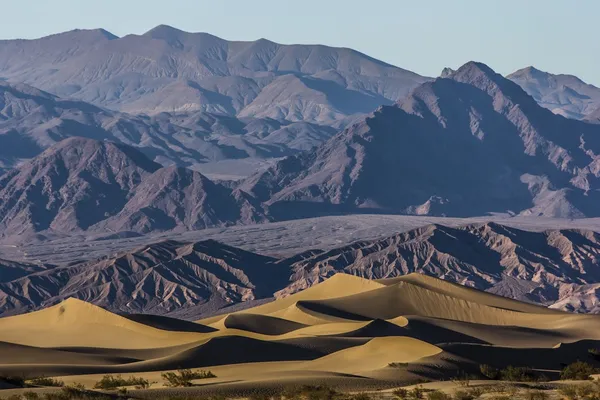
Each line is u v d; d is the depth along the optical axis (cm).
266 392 19712
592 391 18388
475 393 18800
